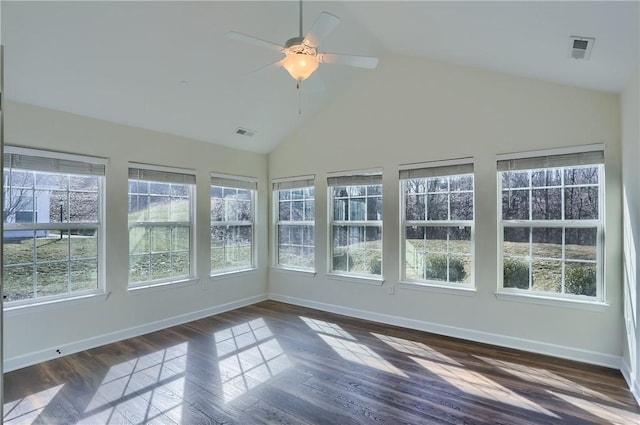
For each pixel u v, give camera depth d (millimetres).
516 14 2396
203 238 4691
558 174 3371
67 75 3066
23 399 2604
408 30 3379
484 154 3682
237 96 4031
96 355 3393
